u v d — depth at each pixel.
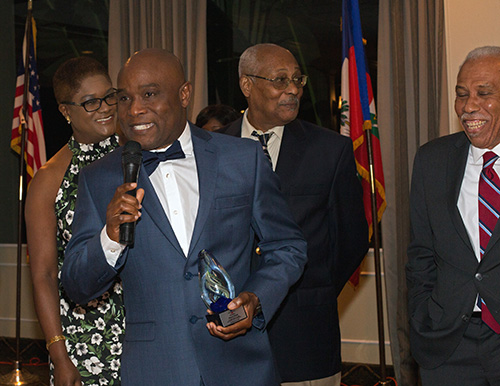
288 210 2.06
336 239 2.86
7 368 5.55
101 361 2.27
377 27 5.12
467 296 2.24
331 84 5.42
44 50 6.34
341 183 2.85
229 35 5.72
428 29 4.72
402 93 4.82
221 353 1.83
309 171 2.79
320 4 5.43
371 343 5.05
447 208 2.34
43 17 6.33
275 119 2.81
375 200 4.05
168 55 1.88
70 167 2.37
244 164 1.96
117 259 1.77
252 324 1.88
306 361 2.71
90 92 2.35
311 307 2.73
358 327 5.09
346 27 4.21
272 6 5.58
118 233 1.68
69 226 2.31
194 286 1.82
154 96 1.82
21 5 6.45
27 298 6.09
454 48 4.46
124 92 1.83
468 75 2.25
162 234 1.83
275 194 2.02
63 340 2.24
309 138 2.88
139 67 1.82
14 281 6.20
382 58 4.90
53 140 6.32
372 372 5.02
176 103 1.87
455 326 2.26
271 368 1.91
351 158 2.90
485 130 2.24
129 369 1.83
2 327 6.23
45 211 2.32
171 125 1.85
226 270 1.86
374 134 4.25
